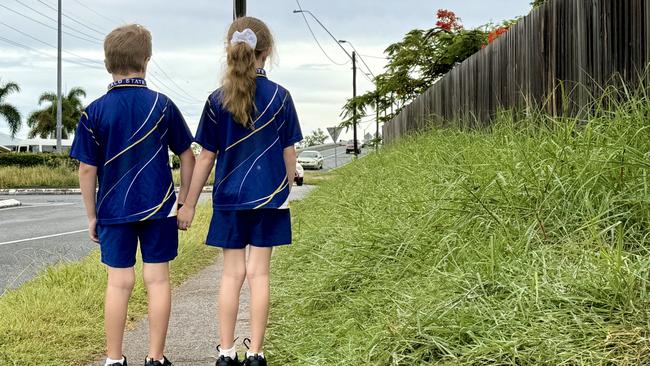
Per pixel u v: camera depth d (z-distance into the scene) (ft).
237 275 11.42
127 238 11.02
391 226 16.58
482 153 18.21
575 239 11.84
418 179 20.75
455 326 9.71
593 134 14.57
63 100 234.99
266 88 11.37
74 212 53.78
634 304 9.09
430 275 12.35
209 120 11.30
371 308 12.42
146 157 11.02
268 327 13.94
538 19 24.52
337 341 11.49
